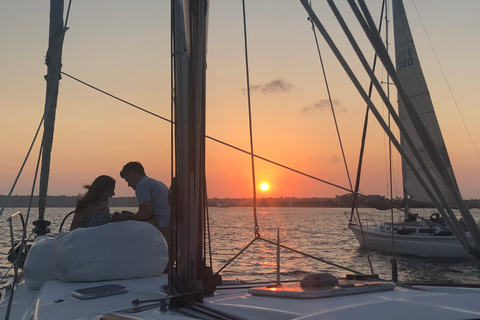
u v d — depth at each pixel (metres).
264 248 19.86
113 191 3.74
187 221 2.01
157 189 3.87
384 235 22.03
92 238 2.88
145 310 2.00
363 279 2.30
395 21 19.34
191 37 2.04
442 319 1.21
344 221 68.06
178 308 1.94
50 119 3.92
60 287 2.69
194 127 2.05
